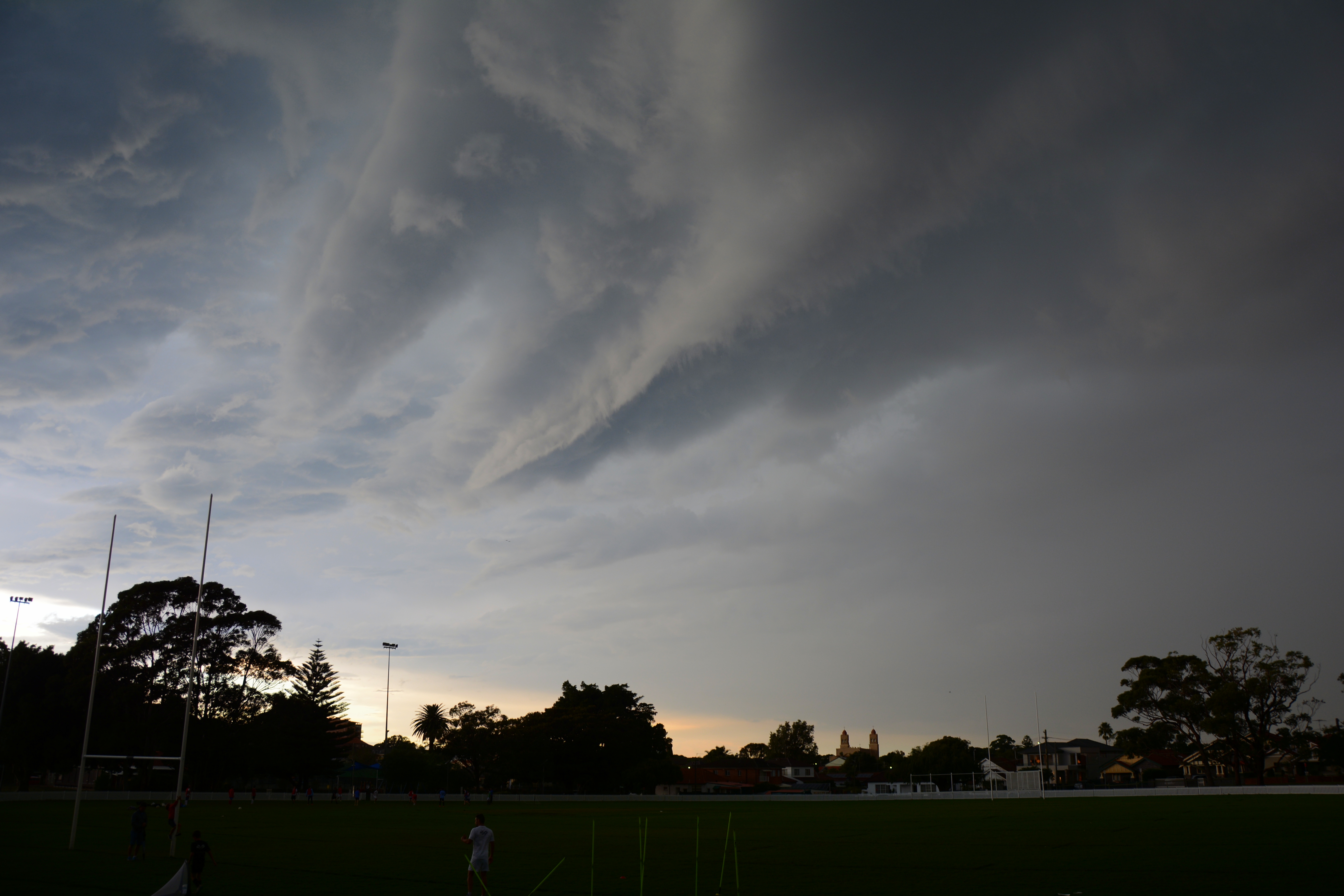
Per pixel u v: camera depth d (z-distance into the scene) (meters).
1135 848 31.78
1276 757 119.19
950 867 27.72
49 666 100.75
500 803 106.06
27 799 86.00
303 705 109.81
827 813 71.19
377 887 24.08
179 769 32.81
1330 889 21.27
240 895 22.56
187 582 102.69
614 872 27.47
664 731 148.25
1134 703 105.94
